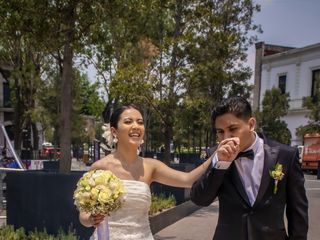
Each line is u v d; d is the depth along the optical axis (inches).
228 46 488.7
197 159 799.7
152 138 987.3
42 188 228.8
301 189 98.0
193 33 421.1
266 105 1193.4
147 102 414.0
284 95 1197.7
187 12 431.5
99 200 97.7
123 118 119.6
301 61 1429.6
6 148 502.9
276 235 95.9
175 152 1242.6
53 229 225.8
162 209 321.4
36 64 693.9
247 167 98.6
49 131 1229.1
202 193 98.6
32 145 1082.7
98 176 100.7
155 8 313.6
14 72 673.6
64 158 283.1
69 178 222.1
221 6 578.6
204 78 432.8
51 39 272.1
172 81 417.7
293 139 1439.5
